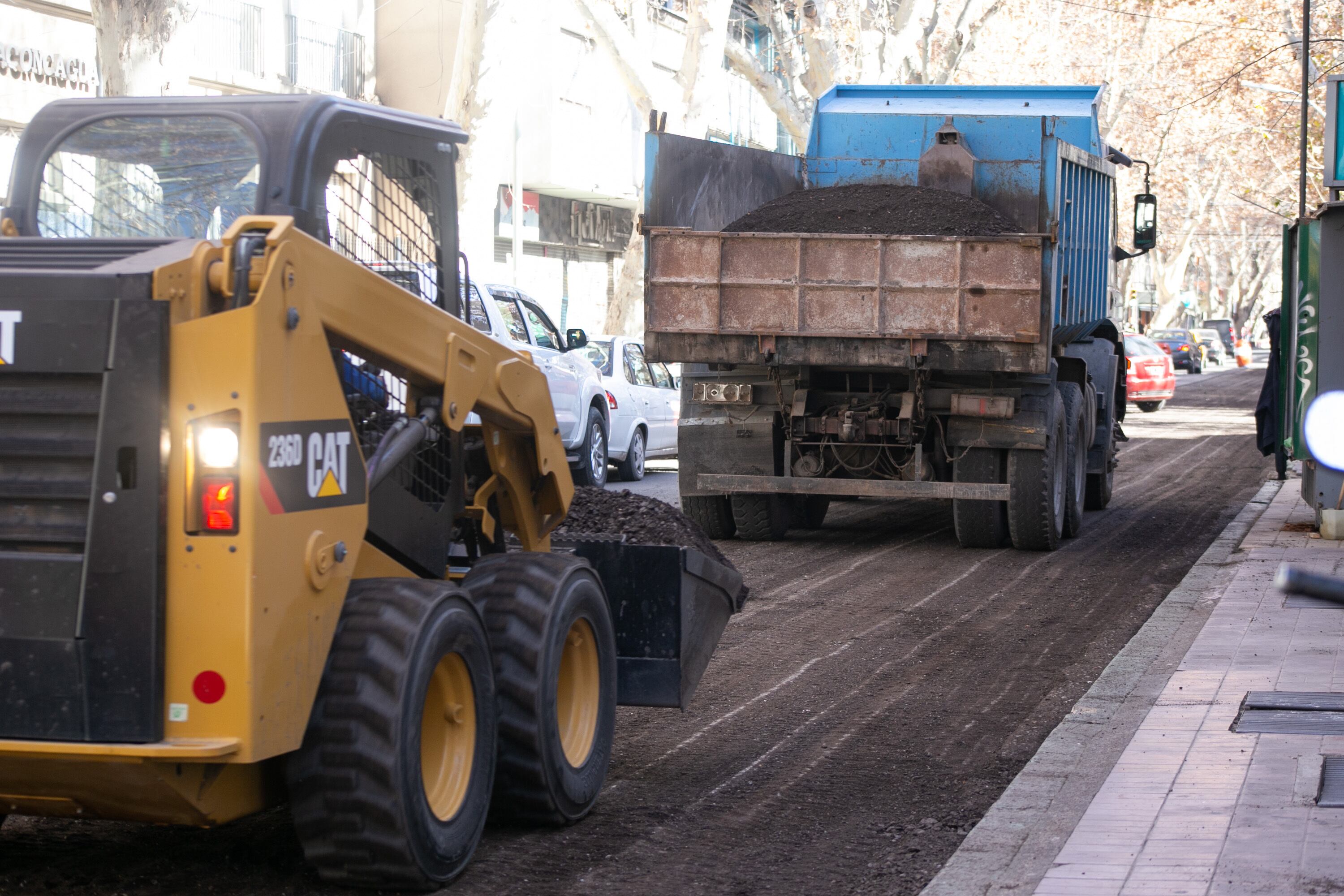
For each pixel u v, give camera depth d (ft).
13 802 14.51
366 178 17.01
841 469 43.16
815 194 43.57
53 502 13.50
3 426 13.55
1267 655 27.09
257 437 13.35
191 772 13.91
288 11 94.63
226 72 88.22
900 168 47.67
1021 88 49.52
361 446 15.96
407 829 14.92
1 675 13.51
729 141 141.08
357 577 16.28
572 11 117.39
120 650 13.34
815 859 17.35
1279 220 258.37
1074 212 43.52
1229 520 50.19
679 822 18.70
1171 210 228.63
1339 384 41.60
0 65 70.69
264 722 13.57
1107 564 40.14
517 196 97.96
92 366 13.26
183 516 13.37
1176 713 22.99
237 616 13.32
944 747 22.41
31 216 16.63
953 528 47.96
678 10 131.85
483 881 16.21
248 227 13.97
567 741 18.61
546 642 17.57
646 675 20.53
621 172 125.70
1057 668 27.73
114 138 16.39
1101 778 19.90
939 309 38.75
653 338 40.52
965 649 29.40
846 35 95.20
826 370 42.01
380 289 15.62
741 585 22.76
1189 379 182.09
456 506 18.49
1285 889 15.08
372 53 102.68
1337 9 107.96
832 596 35.14
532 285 123.95
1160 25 155.84
